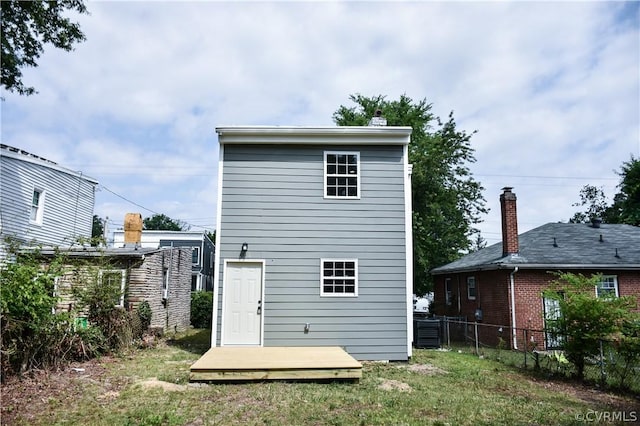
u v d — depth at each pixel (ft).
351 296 34.24
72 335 28.84
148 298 47.91
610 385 26.16
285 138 35.40
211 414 18.34
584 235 58.70
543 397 23.11
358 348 33.71
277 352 29.76
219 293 33.76
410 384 25.43
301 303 33.88
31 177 53.42
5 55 42.42
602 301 28.45
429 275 84.58
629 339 25.88
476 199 86.74
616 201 129.08
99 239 39.83
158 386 23.21
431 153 79.41
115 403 19.77
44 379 23.76
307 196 35.19
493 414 19.13
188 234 98.78
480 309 55.21
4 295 23.93
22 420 16.99
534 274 49.32
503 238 52.26
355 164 36.01
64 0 42.39
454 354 39.73
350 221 35.12
